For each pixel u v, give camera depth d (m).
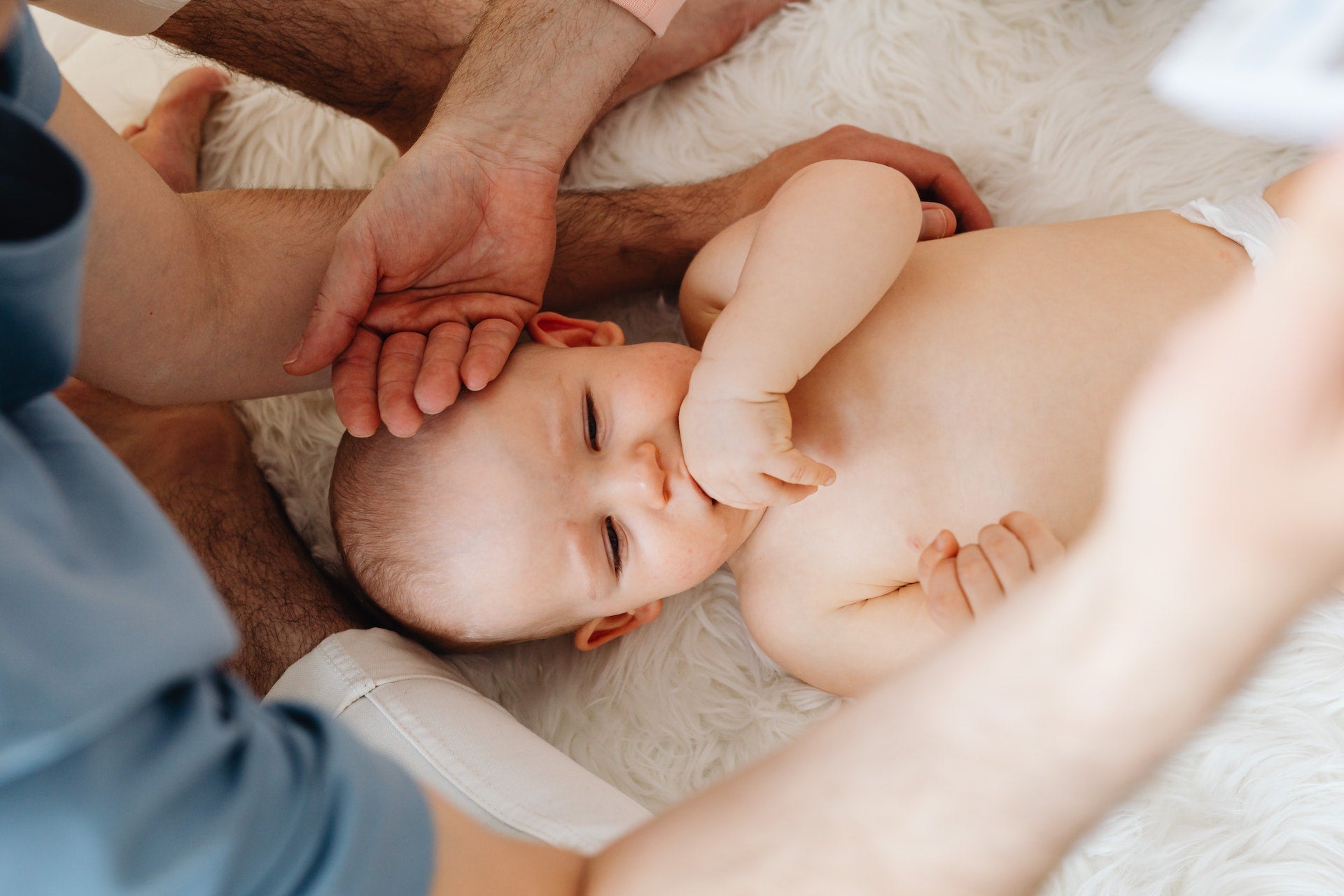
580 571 1.12
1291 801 0.99
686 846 0.46
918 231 1.13
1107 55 1.31
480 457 1.12
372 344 1.05
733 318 1.06
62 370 0.39
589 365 1.14
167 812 0.34
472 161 1.06
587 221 1.34
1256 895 0.97
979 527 1.10
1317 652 1.03
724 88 1.44
